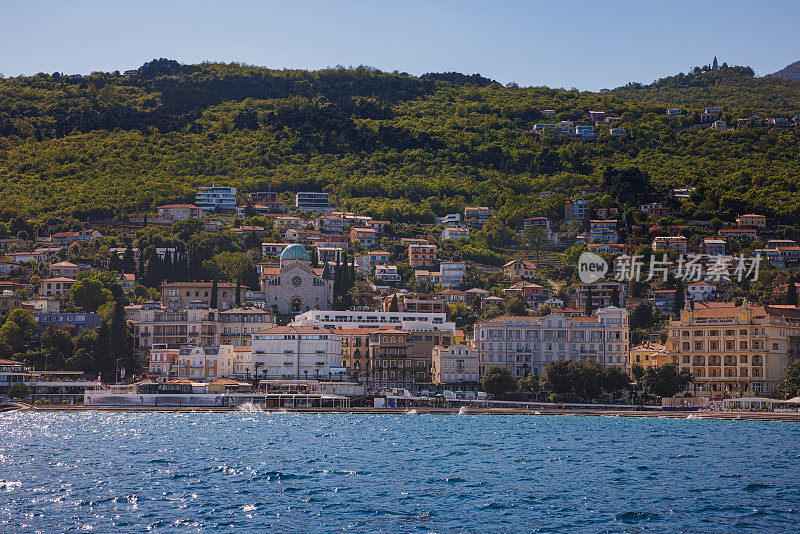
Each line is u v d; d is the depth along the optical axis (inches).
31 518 3924.7
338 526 3816.4
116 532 3708.2
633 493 4571.9
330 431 7667.3
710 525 3900.1
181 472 5103.3
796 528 3855.8
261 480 4845.0
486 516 4018.2
